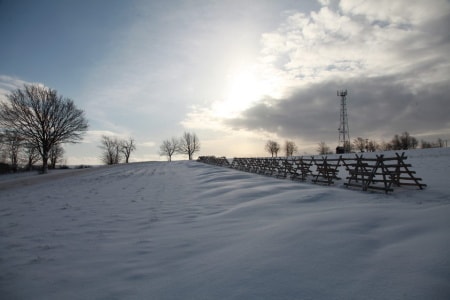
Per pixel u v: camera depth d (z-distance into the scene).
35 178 25.05
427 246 3.59
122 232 6.31
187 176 23.66
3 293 3.53
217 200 10.02
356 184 10.36
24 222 7.82
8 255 5.01
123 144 84.94
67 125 38.50
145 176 26.75
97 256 4.76
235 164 31.44
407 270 3.09
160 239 5.52
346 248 3.85
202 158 58.75
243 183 13.72
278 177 16.61
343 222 5.02
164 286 3.39
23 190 18.30
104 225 7.08
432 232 4.06
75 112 39.22
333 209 6.46
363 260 3.46
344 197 8.29
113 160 83.12
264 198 9.08
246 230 5.52
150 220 7.41
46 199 12.80
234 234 5.34
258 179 15.41
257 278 3.27
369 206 6.44
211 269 3.71
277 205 7.69
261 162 21.48
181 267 3.96
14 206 11.09
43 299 3.33
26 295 3.45
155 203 10.25
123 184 19.06
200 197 11.15
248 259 3.85
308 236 4.44
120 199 11.69
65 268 4.28
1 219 8.42
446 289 2.68
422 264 3.17
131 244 5.31
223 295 3.00
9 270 4.29
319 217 5.50
